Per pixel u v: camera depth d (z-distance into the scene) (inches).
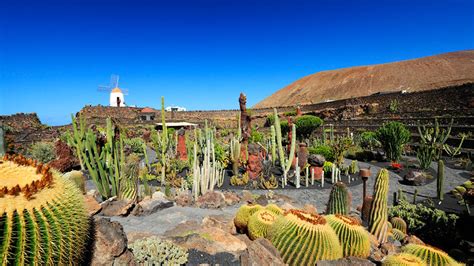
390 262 140.0
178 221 212.7
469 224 277.6
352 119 1542.8
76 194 91.7
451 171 670.5
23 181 83.3
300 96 3543.3
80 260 94.3
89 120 1728.6
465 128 940.6
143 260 121.8
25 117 1352.1
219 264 125.4
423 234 298.7
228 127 2003.0
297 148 680.4
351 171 631.2
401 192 412.8
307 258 134.5
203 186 384.5
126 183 266.7
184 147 689.6
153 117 2122.3
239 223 188.1
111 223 121.9
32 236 69.4
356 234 155.3
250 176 507.2
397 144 766.5
